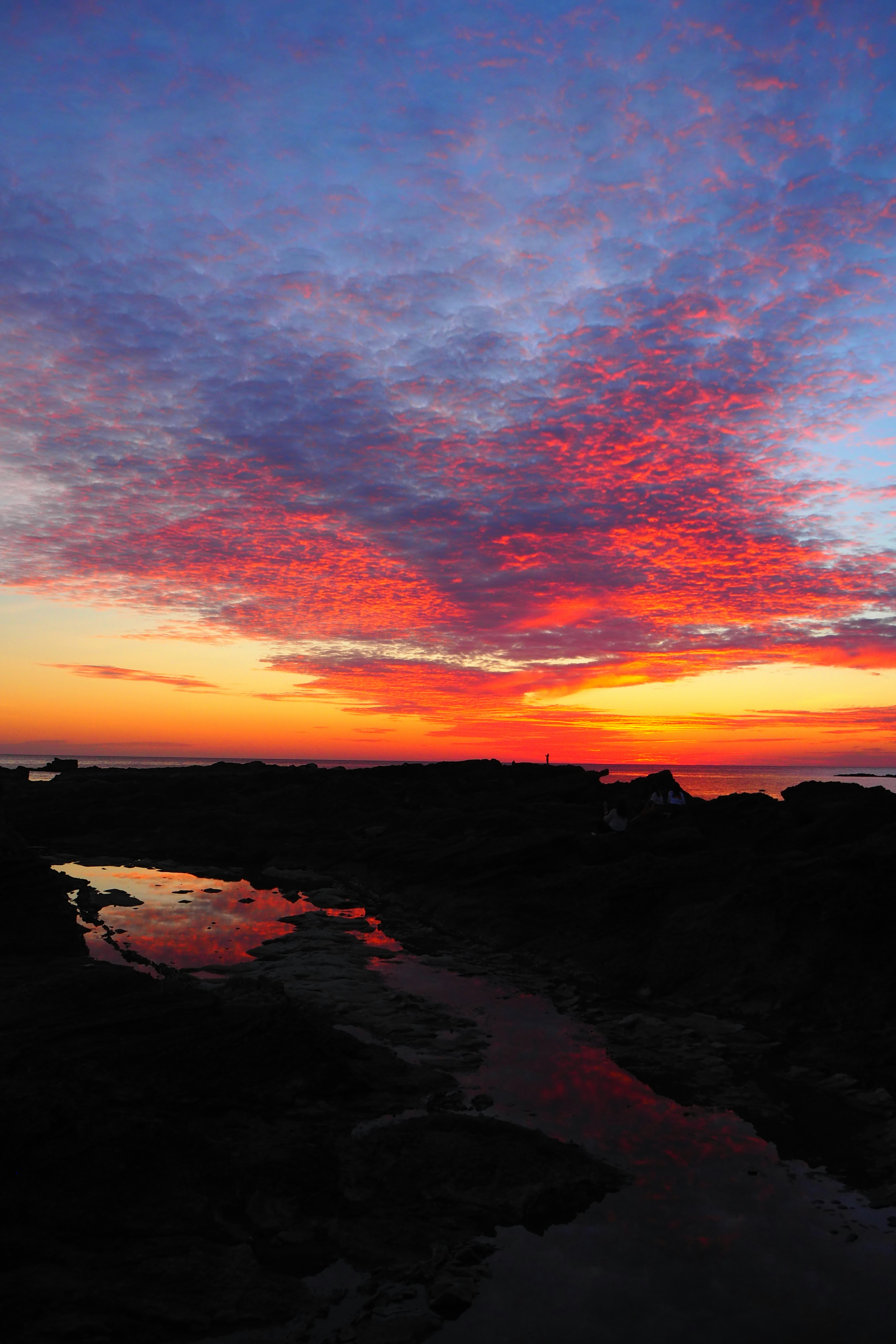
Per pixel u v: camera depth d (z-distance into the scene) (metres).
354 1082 7.59
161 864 24.56
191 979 11.08
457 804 29.14
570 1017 10.43
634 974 12.12
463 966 12.92
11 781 36.53
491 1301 4.62
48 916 13.51
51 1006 8.65
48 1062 6.88
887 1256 5.12
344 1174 6.00
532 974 12.70
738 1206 5.72
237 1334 4.33
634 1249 5.19
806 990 10.41
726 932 11.95
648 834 18.56
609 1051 9.05
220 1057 7.62
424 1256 5.12
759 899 12.00
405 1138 6.46
